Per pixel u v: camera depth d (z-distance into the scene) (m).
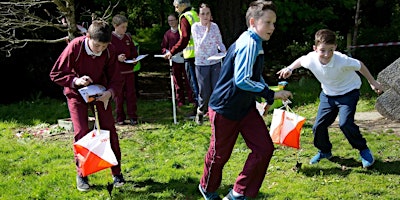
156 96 10.09
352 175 4.82
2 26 7.77
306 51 11.94
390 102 6.73
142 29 21.08
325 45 4.62
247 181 3.89
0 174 5.18
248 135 3.91
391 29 11.71
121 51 7.02
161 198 4.47
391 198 4.31
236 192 3.93
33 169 5.30
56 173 5.09
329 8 11.46
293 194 4.43
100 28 4.17
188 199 4.46
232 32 11.09
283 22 11.07
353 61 4.74
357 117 7.08
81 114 4.46
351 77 4.89
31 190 4.72
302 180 4.76
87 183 4.69
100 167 4.10
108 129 4.54
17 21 7.10
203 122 7.07
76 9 9.79
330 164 5.12
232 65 3.73
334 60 4.73
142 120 7.48
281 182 4.71
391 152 5.41
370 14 12.66
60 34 9.80
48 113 8.09
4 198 4.52
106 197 4.50
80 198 4.50
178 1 6.89
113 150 4.59
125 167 5.25
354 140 4.91
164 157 5.62
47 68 9.99
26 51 9.74
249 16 3.66
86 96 4.27
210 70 6.66
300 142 5.92
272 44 12.72
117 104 7.20
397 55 10.81
